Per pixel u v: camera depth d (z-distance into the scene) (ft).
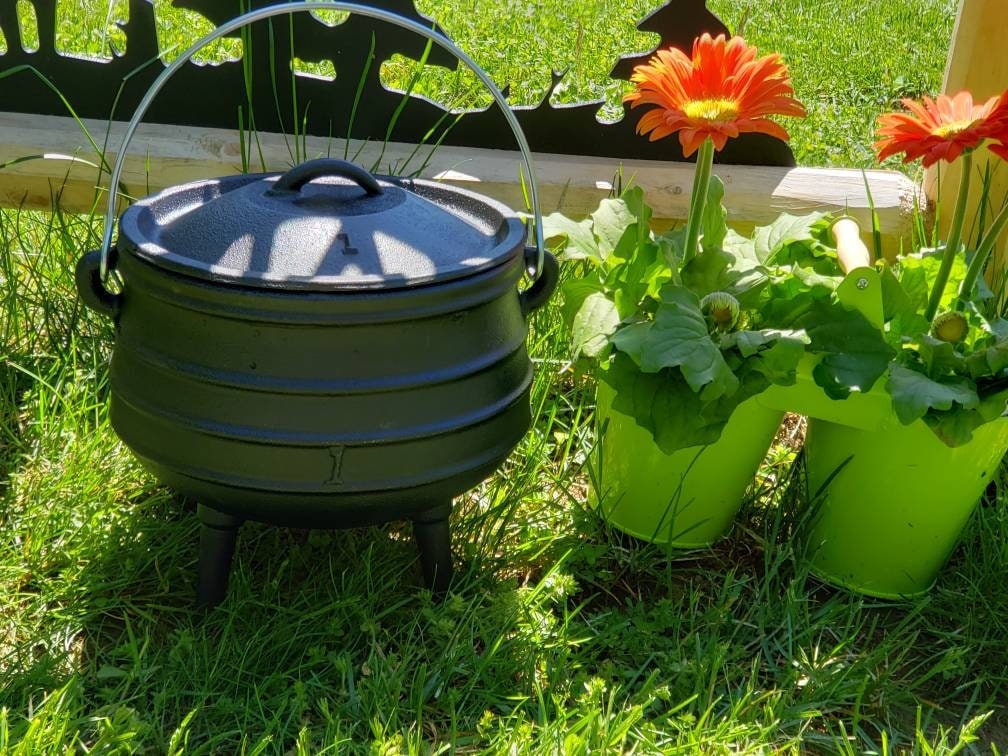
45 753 4.59
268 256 4.77
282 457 4.85
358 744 4.94
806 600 6.08
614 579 6.32
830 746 5.30
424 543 5.75
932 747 5.37
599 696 5.13
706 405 5.66
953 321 5.64
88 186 7.88
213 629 5.60
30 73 8.11
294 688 5.16
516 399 5.40
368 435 4.85
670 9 7.93
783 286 5.98
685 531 6.42
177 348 4.83
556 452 7.28
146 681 5.18
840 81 14.92
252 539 6.23
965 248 6.52
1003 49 7.20
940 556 6.26
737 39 5.52
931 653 6.01
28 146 7.76
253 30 7.97
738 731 5.09
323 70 12.36
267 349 4.69
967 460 5.84
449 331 4.90
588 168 8.05
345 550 6.14
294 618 5.63
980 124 5.30
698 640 5.57
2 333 7.58
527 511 6.66
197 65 8.06
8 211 8.63
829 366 5.64
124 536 6.04
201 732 5.00
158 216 5.37
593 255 6.18
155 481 6.50
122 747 4.67
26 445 6.72
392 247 4.92
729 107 5.48
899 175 8.23
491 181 7.94
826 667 5.65
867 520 6.15
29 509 6.11
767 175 8.11
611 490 6.52
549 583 5.91
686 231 6.45
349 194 5.20
